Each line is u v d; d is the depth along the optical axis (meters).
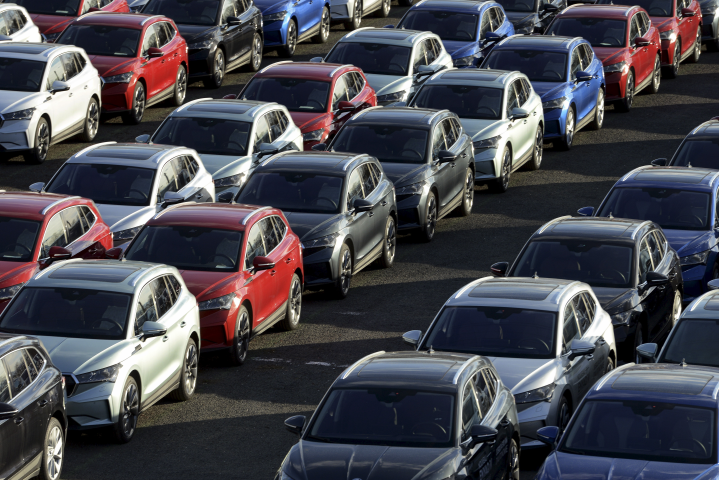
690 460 19.95
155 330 27.00
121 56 54.25
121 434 26.09
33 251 32.56
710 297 28.02
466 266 41.84
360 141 45.03
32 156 47.31
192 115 45.59
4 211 33.53
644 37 64.69
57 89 47.72
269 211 35.31
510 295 27.69
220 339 31.41
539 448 24.94
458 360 22.66
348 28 76.75
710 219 37.19
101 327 26.88
